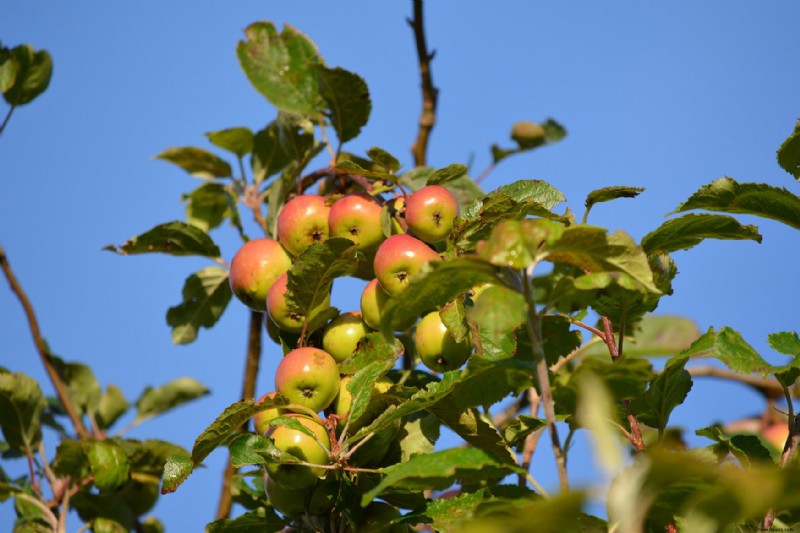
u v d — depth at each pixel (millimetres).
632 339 1990
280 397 1689
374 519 1709
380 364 1729
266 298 1822
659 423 1681
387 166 1828
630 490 1438
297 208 1812
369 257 1808
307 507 1721
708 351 1656
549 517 1400
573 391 1553
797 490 1393
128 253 1998
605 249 1540
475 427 1701
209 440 1681
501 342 1703
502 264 1510
